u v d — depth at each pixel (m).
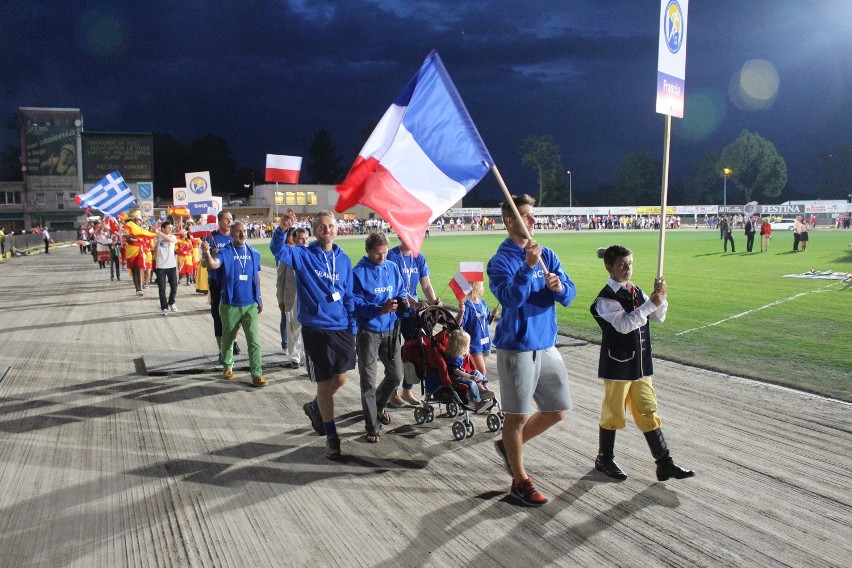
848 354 9.31
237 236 8.13
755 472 5.21
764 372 8.27
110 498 4.99
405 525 4.46
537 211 84.25
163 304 14.59
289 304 9.16
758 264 24.91
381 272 6.29
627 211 86.69
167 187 122.06
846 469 5.25
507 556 4.02
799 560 3.91
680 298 15.37
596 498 4.80
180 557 4.11
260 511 4.73
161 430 6.57
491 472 5.37
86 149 57.75
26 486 5.23
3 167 108.38
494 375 8.42
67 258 36.97
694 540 4.17
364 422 6.69
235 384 8.35
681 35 4.89
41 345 11.14
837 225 70.25
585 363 9.06
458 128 4.79
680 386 7.69
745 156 109.38
